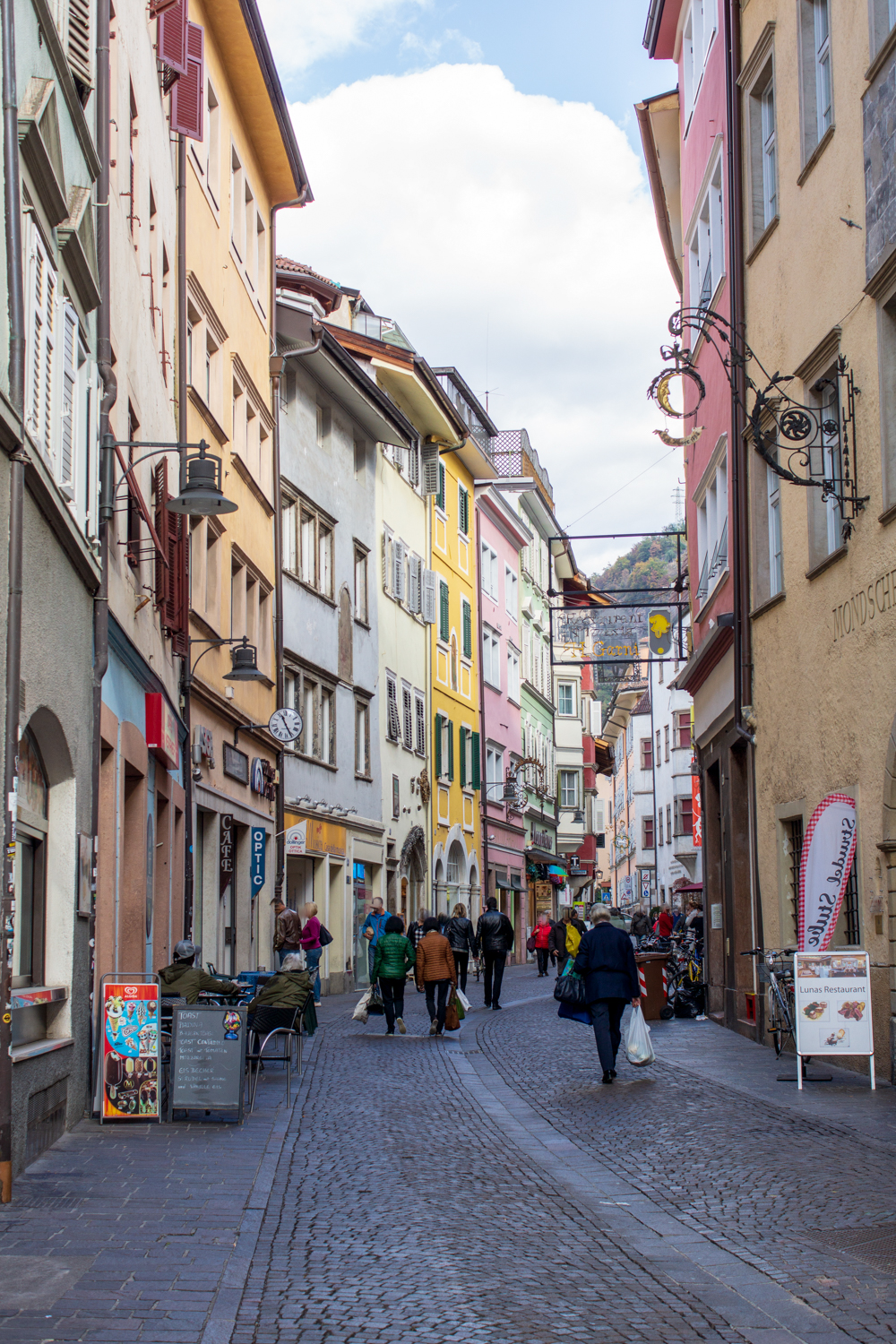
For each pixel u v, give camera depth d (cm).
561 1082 1533
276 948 2362
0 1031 884
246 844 2731
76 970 1192
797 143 1712
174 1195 912
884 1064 1425
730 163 2014
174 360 2109
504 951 2692
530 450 6550
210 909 2392
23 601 968
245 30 2569
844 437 1523
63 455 1107
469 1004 2686
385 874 4038
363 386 3638
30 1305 655
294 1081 1568
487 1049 1909
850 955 1376
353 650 3775
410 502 4503
